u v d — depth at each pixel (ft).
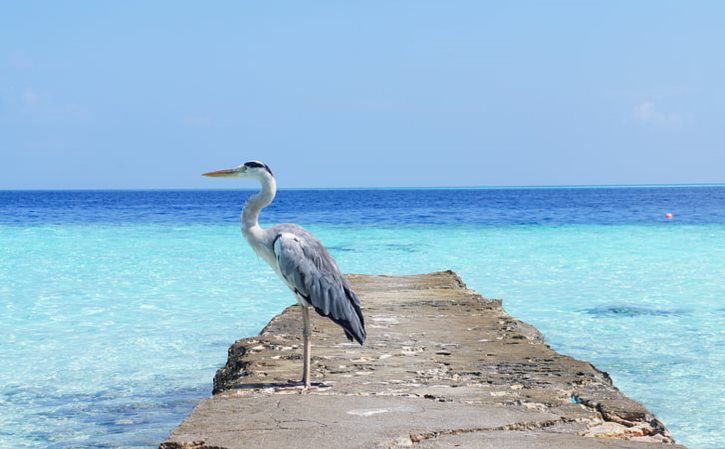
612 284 65.51
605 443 17.51
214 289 62.13
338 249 98.37
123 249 95.14
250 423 19.17
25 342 41.75
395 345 31.12
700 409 29.43
